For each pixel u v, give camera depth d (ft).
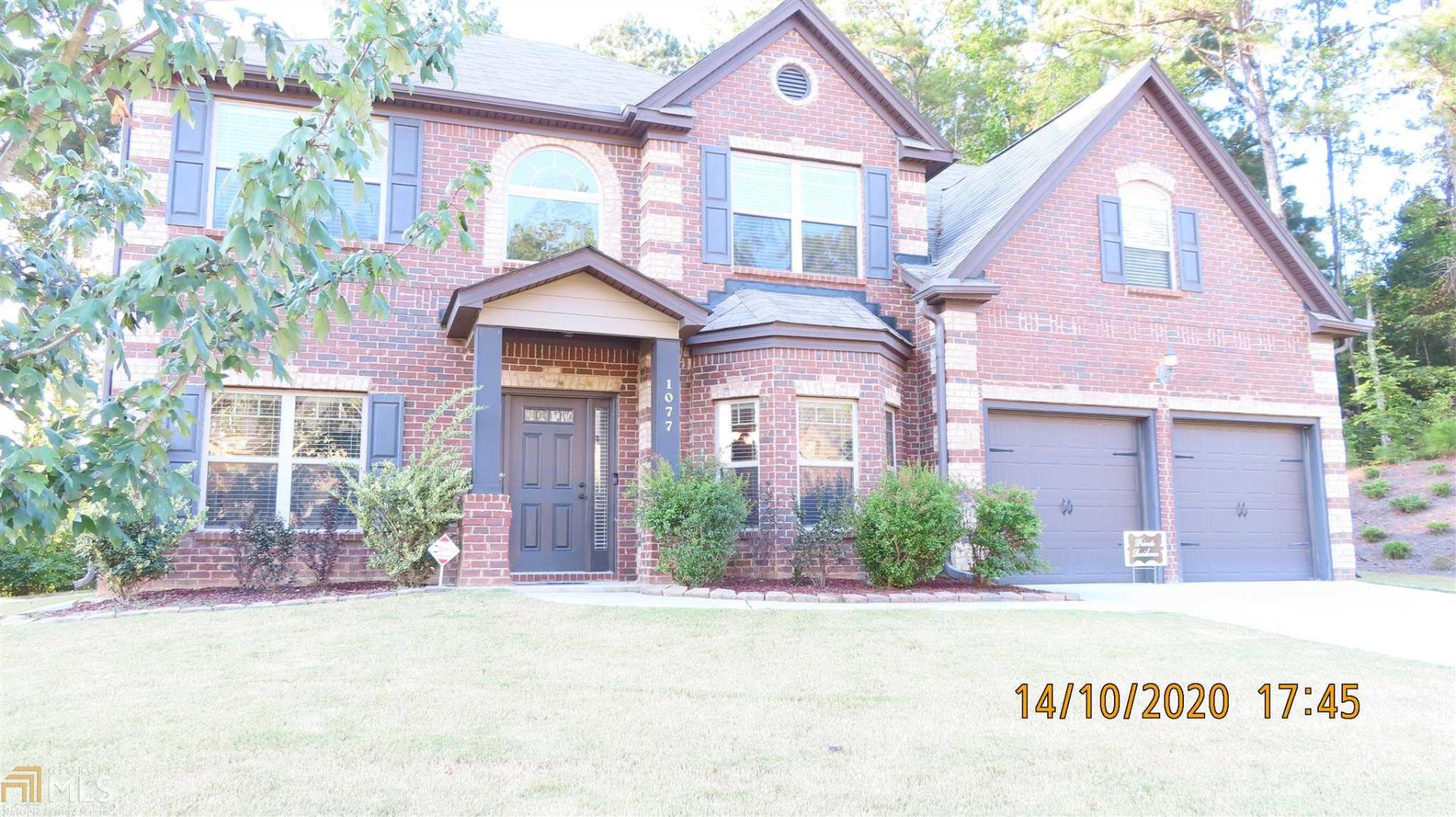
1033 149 50.39
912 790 14.71
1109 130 47.29
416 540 34.96
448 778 14.82
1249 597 38.27
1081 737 17.69
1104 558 44.68
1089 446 45.24
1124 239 46.91
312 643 24.18
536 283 35.22
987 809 14.03
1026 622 28.68
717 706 19.07
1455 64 71.41
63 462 10.16
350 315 12.13
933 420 42.73
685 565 34.58
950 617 29.37
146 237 36.37
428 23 13.61
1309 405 48.93
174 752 15.72
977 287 41.65
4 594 45.34
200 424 35.88
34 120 11.80
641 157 43.42
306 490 37.22
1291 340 49.14
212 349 11.42
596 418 41.50
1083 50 84.79
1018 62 101.14
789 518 38.11
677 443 37.27
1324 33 94.79
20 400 10.86
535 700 19.22
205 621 27.32
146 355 35.24
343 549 37.06
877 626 27.35
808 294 43.78
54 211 14.76
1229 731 18.28
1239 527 47.32
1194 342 47.06
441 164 40.42
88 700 18.90
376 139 12.39
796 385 39.01
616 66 50.31
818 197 45.29
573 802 13.92
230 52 12.92
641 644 24.36
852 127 45.88
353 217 38.93
